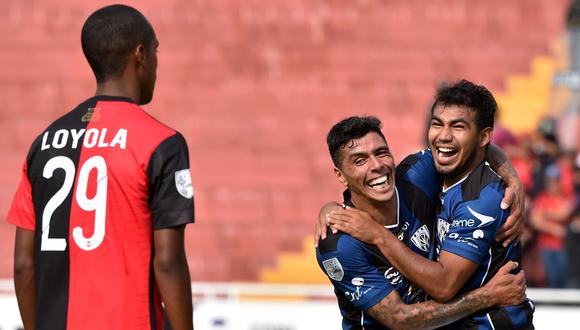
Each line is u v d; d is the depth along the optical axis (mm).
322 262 14594
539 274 31016
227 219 37312
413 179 15062
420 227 14883
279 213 37531
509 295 14305
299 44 41312
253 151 38969
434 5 41812
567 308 25344
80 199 12750
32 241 13195
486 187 14328
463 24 41438
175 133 12875
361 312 15031
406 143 38812
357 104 40000
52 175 12938
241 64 41031
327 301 31297
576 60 40000
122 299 12578
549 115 38656
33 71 41375
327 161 38688
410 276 13984
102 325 12562
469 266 14086
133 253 12617
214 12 42094
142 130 12766
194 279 35344
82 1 42719
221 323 25094
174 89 40469
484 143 14391
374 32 41469
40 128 40344
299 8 42000
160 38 41562
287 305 25047
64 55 41781
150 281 12695
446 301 14195
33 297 13312
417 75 40438
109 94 13148
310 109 39938
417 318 14211
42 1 42500
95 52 13141
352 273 14352
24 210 13195
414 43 41125
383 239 14039
